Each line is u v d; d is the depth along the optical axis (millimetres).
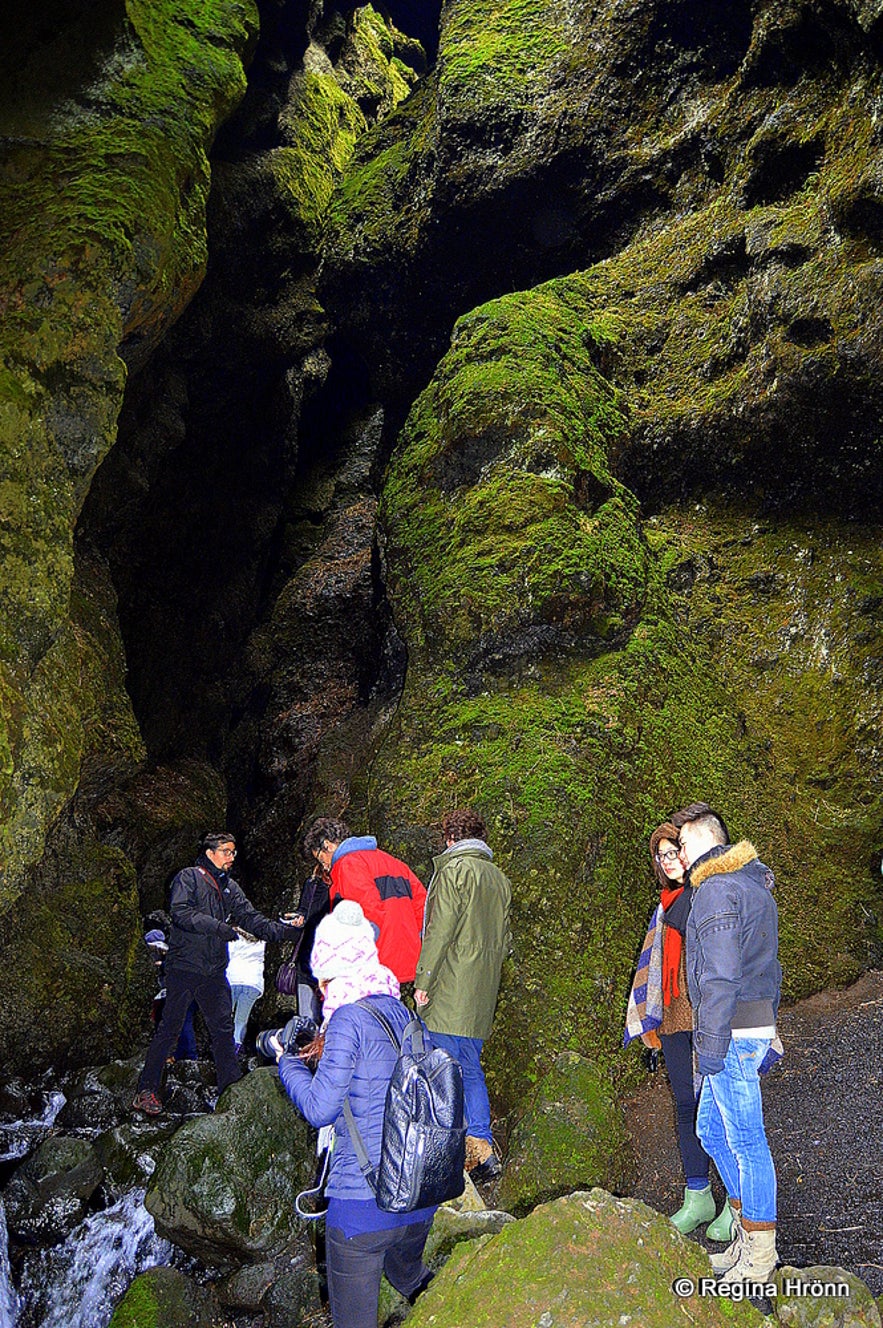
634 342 9992
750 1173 3555
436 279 13422
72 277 7219
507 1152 5430
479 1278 3207
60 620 6555
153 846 10766
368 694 10453
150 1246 5590
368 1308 3258
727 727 8000
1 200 7805
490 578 7691
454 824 5129
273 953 8906
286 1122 5617
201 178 8883
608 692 7422
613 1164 5125
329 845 5637
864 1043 5977
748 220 9648
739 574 9039
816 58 9656
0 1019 7473
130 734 9023
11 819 6031
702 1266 3301
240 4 10070
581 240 11969
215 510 13500
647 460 9500
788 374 8516
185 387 12055
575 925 6402
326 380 16125
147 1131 6582
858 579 8570
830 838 7719
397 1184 3111
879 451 8453
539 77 12273
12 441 6516
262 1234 5227
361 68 18141
